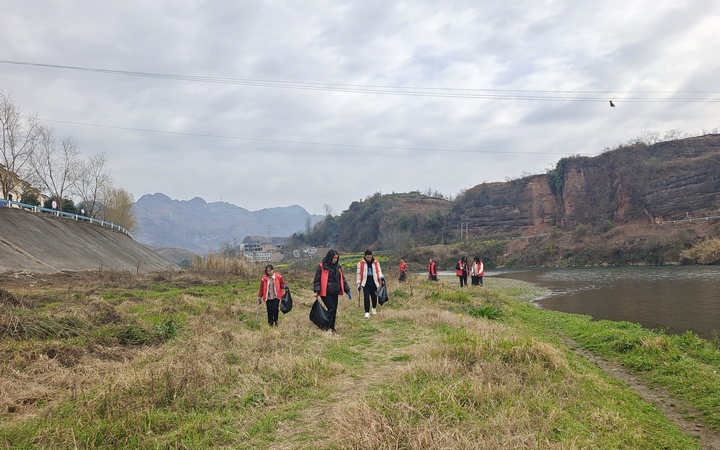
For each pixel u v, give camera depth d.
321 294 8.73
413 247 78.81
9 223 23.16
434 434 3.41
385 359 6.59
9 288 13.81
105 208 52.97
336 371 5.71
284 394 4.88
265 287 9.20
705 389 6.04
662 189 57.72
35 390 4.88
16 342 6.48
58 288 14.45
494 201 84.56
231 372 5.48
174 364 5.52
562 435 3.85
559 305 17.56
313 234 136.62
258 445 3.67
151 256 43.69
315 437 3.77
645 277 30.06
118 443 3.62
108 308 9.27
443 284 20.39
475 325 9.16
